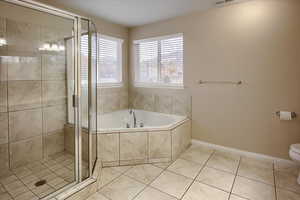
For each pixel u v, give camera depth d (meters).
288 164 2.37
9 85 2.12
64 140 2.32
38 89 2.36
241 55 2.61
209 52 2.87
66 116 2.34
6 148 2.13
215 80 2.85
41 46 2.34
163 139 2.48
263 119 2.51
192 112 3.12
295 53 2.25
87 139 2.01
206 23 2.86
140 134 2.42
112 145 2.36
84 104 2.03
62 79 2.47
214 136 2.93
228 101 2.76
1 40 2.03
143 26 3.57
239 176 2.14
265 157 2.53
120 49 3.67
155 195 1.80
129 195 1.80
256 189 1.89
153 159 2.47
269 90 2.45
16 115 2.20
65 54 2.33
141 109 3.75
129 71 3.87
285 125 2.37
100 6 2.69
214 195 1.80
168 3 2.60
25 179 1.98
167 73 3.42
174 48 3.30
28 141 2.30
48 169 2.16
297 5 2.20
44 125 2.43
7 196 1.71
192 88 3.09
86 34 2.05
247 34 2.54
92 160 2.11
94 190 1.84
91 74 2.11
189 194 1.81
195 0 2.50
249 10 2.51
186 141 2.99
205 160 2.55
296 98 2.28
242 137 2.69
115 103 3.63
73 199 1.65
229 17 2.66
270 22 2.38
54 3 2.53
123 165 2.40
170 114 3.36
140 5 2.66
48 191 1.74
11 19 2.08
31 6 1.88
